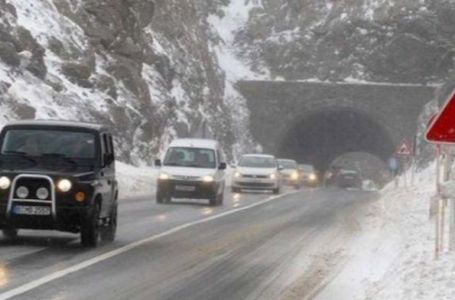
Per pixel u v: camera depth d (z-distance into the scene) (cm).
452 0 9544
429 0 9619
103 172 2017
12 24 4919
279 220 3102
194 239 2314
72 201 1892
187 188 3747
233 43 10262
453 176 2386
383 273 1677
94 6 6119
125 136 5691
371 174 13400
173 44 8181
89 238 1956
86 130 2041
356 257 2009
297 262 1923
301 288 1568
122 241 2180
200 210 3453
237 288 1552
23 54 4900
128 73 6172
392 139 9169
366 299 1405
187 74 8156
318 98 9281
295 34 10019
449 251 1672
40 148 2000
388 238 2330
